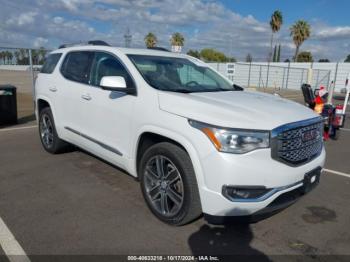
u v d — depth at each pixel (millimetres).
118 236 3135
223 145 2779
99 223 3369
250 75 36938
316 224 3516
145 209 3707
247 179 2771
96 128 4277
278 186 2896
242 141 2771
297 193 3180
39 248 2902
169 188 3287
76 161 5363
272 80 37250
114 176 4719
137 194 4113
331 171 5426
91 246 2959
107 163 5273
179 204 3191
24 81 17953
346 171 5453
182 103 3195
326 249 3051
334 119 7848
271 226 3436
